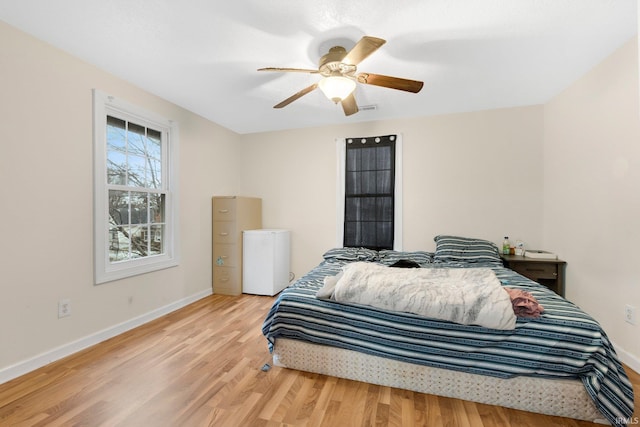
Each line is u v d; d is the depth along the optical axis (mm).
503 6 1647
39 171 1969
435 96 2947
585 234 2457
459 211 3422
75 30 1873
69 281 2146
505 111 3264
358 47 1672
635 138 1937
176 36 1939
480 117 3344
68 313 2135
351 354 1809
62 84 2100
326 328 1847
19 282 1866
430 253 3332
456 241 3191
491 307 1533
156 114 2889
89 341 2260
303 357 1908
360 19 1758
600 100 2270
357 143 3791
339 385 1755
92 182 2312
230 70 2404
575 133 2592
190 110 3350
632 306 1964
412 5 1636
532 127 3184
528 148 3197
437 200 3494
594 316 2344
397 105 3201
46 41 1994
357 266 2092
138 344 2301
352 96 2338
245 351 2188
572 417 1449
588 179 2418
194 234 3438
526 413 1499
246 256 3740
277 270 3744
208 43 2020
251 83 2645
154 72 2438
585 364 1399
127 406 1555
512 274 2461
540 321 1503
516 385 1521
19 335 1861
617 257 2100
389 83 2064
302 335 1895
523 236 3219
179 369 1928
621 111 2053
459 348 1590
